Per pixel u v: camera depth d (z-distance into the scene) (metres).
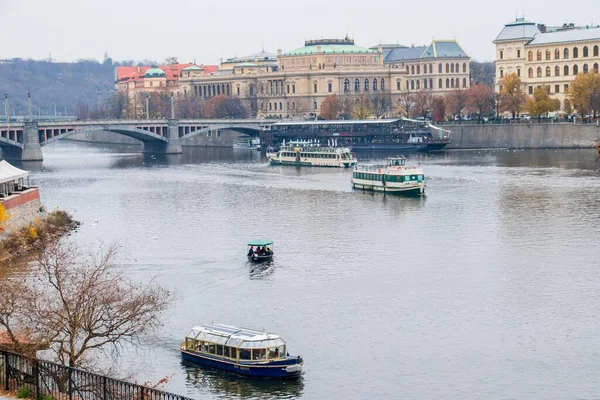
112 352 160.00
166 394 127.31
